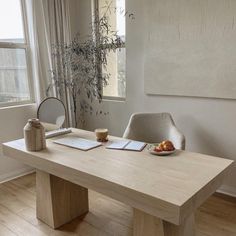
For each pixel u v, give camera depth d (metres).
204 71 2.71
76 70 3.48
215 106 2.75
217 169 1.64
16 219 2.43
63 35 3.53
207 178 1.52
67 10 3.54
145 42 3.08
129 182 1.49
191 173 1.59
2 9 3.11
